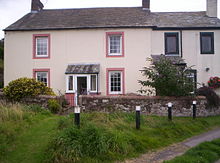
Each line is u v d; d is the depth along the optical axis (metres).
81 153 4.73
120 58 14.68
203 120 9.26
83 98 9.80
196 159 4.70
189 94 9.98
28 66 15.05
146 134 6.62
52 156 4.62
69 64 14.91
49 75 14.94
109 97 9.80
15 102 10.23
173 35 15.32
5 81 15.07
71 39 14.98
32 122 7.03
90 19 15.77
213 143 6.06
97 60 14.81
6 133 5.73
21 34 15.17
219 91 14.60
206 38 15.24
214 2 16.42
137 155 5.26
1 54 27.11
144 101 9.79
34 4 17.59
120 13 16.61
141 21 15.16
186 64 13.68
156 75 9.98
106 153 4.96
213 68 14.98
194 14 17.08
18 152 5.00
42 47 15.36
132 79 14.54
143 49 14.59
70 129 5.29
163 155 5.32
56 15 16.77
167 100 9.89
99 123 6.62
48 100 10.16
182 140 6.68
